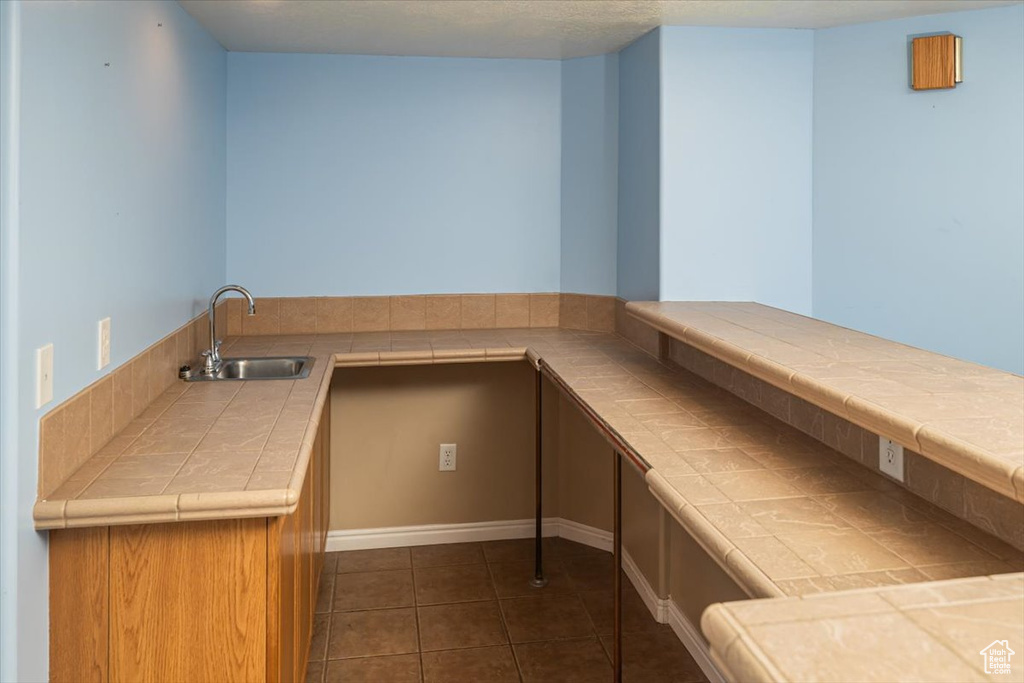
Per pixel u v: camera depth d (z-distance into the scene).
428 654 2.84
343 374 3.72
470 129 3.85
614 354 3.28
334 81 3.74
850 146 3.32
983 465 1.29
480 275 3.90
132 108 2.22
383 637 2.95
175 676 1.72
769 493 1.70
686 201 3.30
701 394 2.60
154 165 2.46
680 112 3.28
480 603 3.22
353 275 3.82
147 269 2.39
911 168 3.23
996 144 3.10
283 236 3.75
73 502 1.60
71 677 1.69
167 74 2.63
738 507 1.62
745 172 3.34
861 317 3.37
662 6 2.97
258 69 3.69
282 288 3.77
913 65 3.14
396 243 3.84
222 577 1.72
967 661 0.89
